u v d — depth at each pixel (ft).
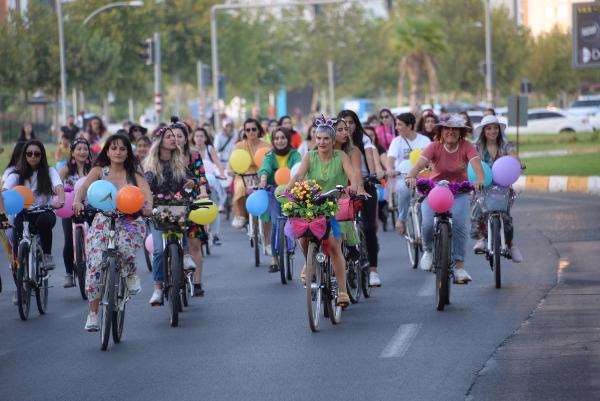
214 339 81.71
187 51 582.35
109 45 467.52
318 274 83.92
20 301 92.63
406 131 124.57
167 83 634.84
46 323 91.71
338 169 86.58
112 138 84.79
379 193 123.03
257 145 135.64
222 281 114.01
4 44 430.61
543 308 90.22
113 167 85.35
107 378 69.92
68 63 449.06
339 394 63.36
